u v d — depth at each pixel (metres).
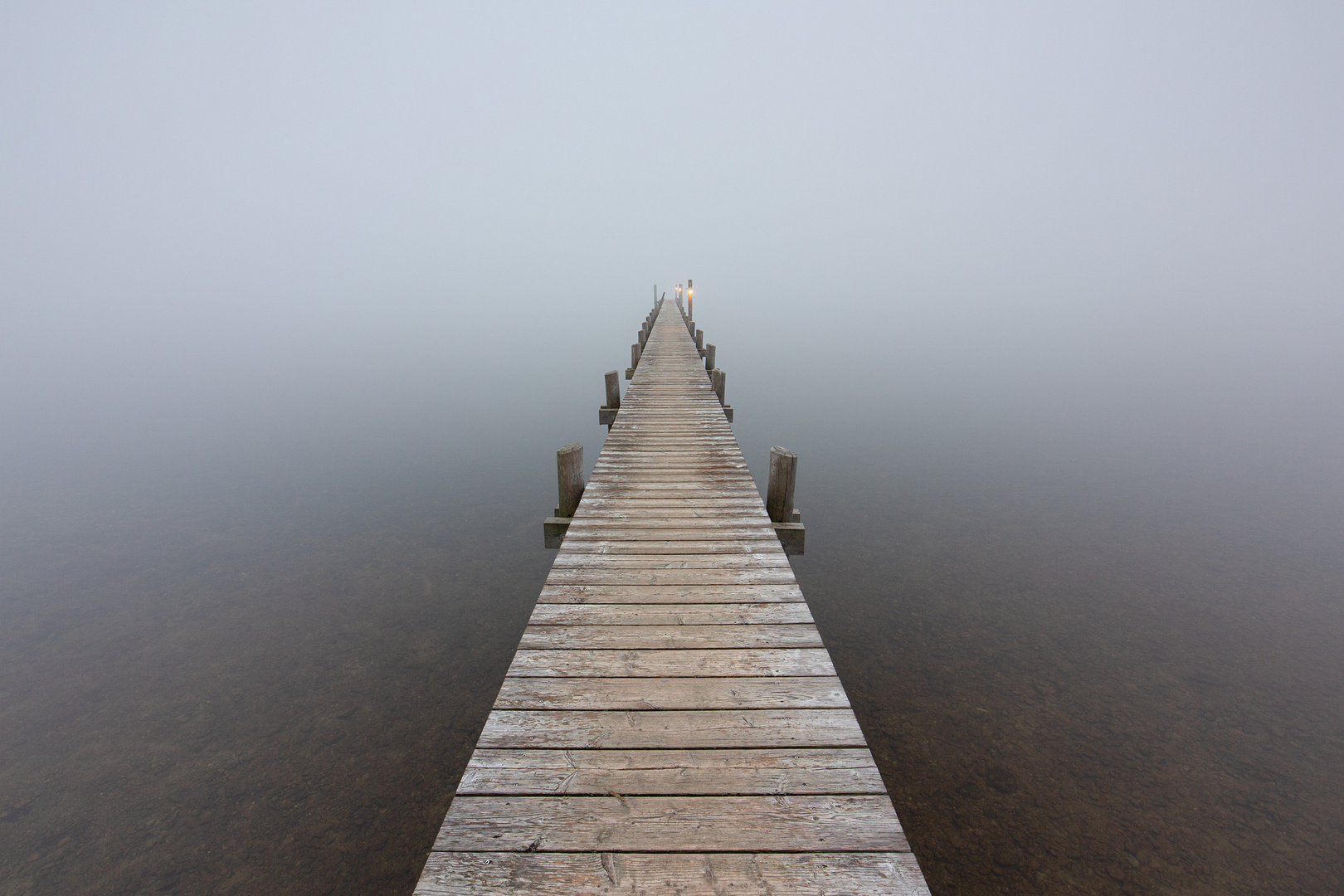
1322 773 4.96
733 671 2.83
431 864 1.86
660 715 2.52
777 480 4.92
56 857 4.35
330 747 5.39
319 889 4.09
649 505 5.07
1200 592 7.98
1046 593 7.98
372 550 9.73
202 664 6.64
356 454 16.03
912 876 1.83
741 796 2.12
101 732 5.59
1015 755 5.18
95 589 8.41
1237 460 14.43
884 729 5.49
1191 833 4.42
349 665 6.61
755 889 1.79
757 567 3.94
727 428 7.73
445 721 5.72
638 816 2.03
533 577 8.75
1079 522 10.55
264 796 4.85
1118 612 7.48
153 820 4.63
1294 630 7.07
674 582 3.72
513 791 2.12
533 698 2.63
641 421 8.10
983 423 18.45
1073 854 4.26
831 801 2.10
